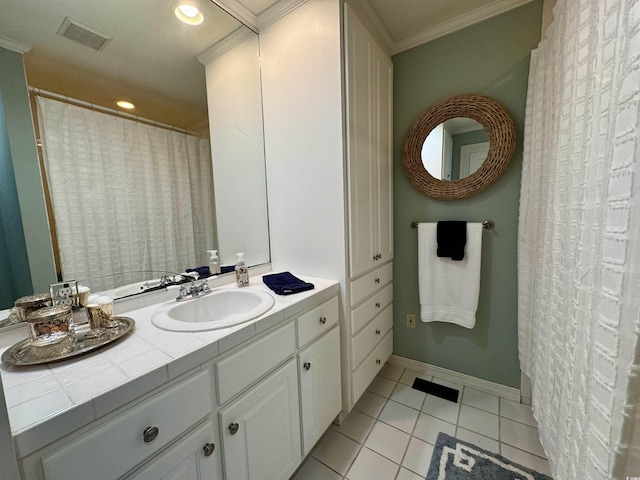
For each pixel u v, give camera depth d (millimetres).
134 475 603
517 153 1490
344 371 1424
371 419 1501
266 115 1544
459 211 1683
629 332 516
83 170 971
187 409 706
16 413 492
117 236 1065
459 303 1658
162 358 679
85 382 585
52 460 486
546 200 1206
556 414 919
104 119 1030
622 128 540
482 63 1531
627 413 520
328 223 1367
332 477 1173
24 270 833
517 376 1615
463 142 1604
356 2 1355
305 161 1409
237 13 1386
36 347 685
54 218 898
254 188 1566
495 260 1611
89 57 983
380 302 1740
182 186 1292
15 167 819
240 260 1346
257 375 912
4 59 799
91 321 807
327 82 1276
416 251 1853
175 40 1241
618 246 543
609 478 551
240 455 857
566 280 854
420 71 1714
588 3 754
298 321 1090
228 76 1436
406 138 1748
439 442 1334
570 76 880
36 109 862
